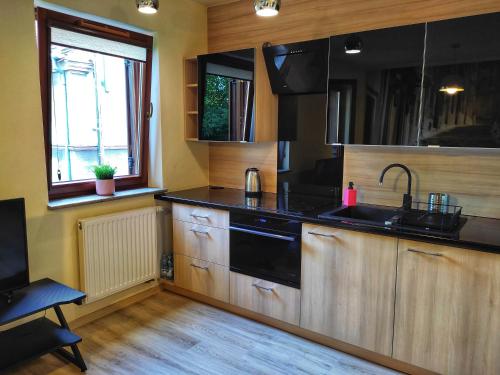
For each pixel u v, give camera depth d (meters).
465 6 2.41
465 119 2.16
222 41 3.58
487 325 1.96
